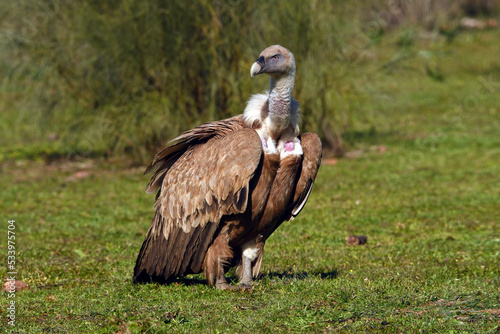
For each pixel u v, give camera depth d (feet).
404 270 28.22
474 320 20.34
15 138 80.64
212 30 59.77
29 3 62.18
